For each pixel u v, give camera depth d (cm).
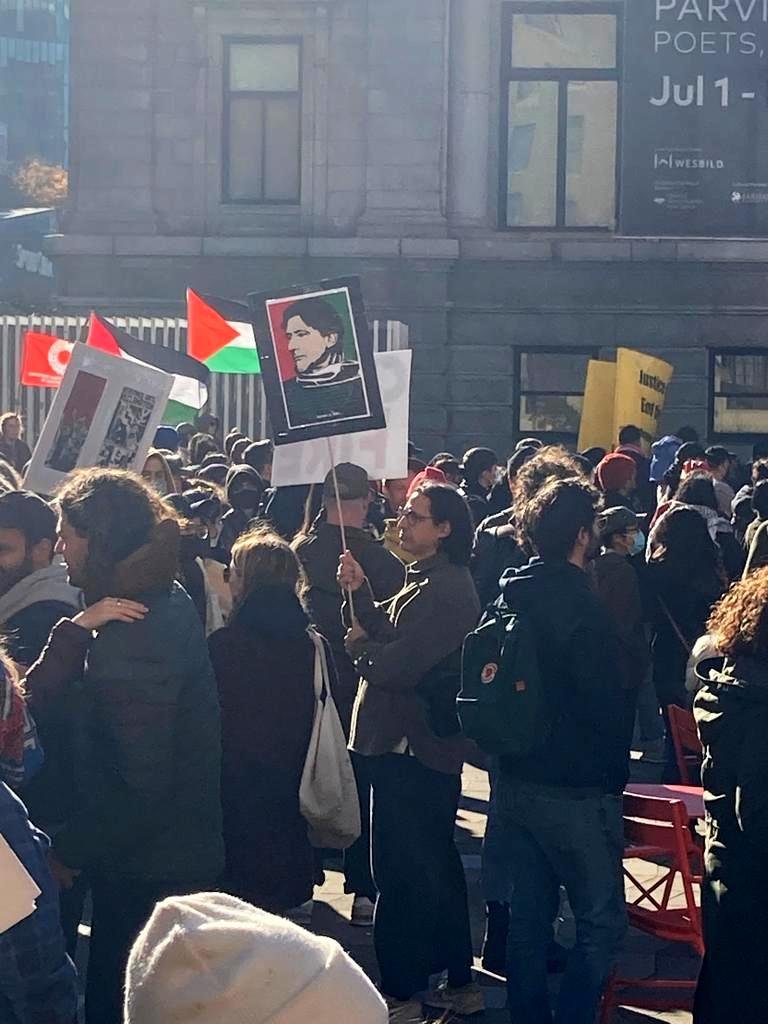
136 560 523
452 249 2752
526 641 586
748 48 2397
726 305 2772
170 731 518
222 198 2822
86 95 2822
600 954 593
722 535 1144
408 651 668
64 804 562
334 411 734
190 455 1670
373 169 2783
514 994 611
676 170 2411
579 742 588
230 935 210
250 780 633
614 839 599
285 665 640
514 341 2784
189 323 1766
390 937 686
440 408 2791
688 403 2786
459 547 684
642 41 2403
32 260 6906
